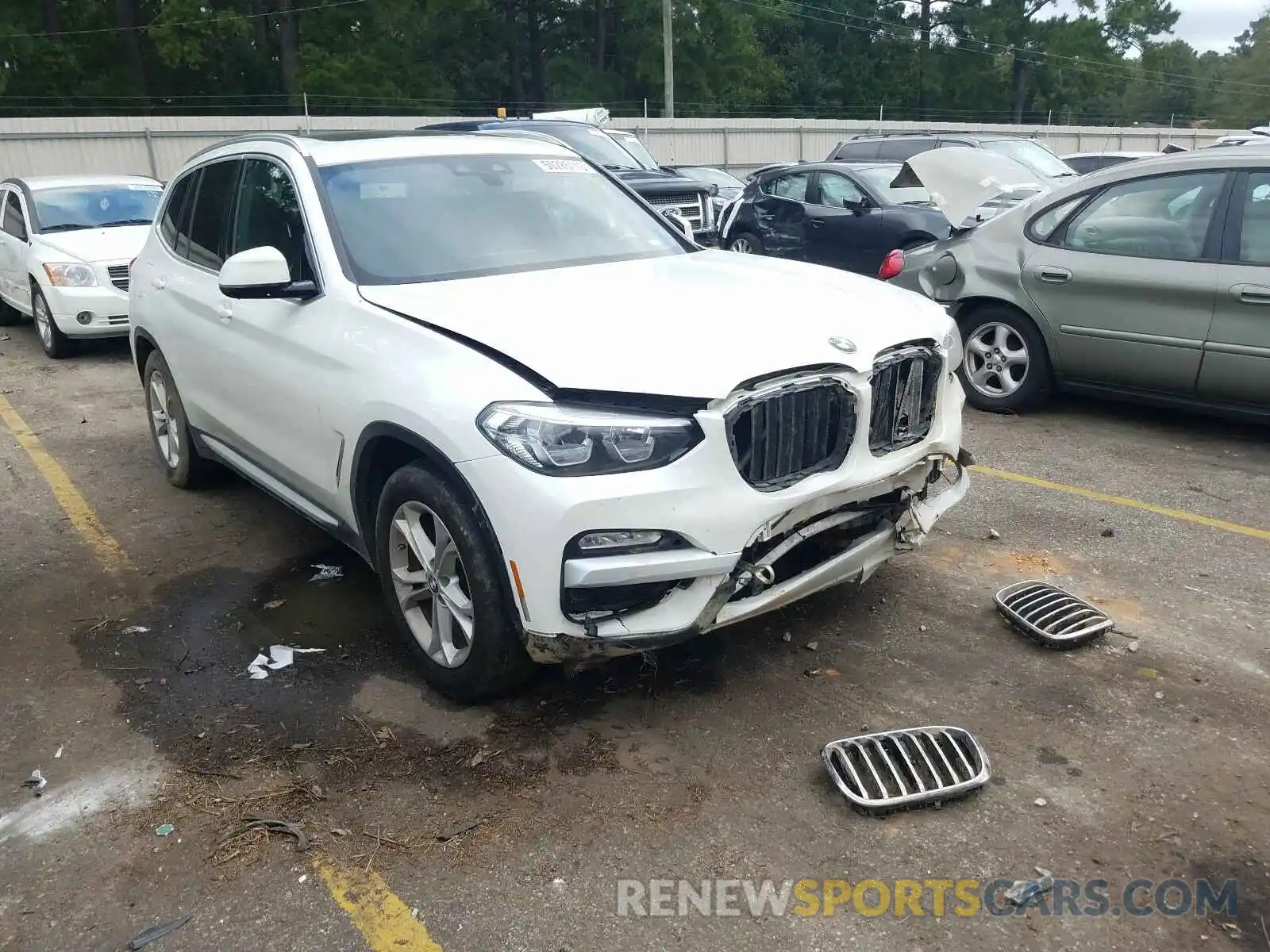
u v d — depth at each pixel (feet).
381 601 14.48
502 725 11.19
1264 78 289.53
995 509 17.13
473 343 10.83
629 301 11.69
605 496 9.59
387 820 9.72
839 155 60.39
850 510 11.29
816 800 9.80
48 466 21.17
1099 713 11.05
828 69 205.77
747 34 168.96
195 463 18.74
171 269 17.88
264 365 13.92
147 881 9.05
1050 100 204.44
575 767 10.41
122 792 10.30
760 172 44.70
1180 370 20.06
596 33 168.14
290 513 18.08
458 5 147.64
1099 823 9.36
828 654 12.46
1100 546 15.49
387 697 11.87
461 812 9.80
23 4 129.70
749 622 13.29
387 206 13.89
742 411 9.96
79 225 34.96
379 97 142.41
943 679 11.82
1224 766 10.09
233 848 9.42
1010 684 11.69
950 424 12.32
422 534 11.51
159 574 15.60
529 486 9.74
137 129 87.71
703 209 45.09
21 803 10.19
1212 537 15.74
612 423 9.75
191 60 129.49
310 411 12.76
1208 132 136.46
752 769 10.29
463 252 13.57
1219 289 19.11
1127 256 20.49
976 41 196.95
